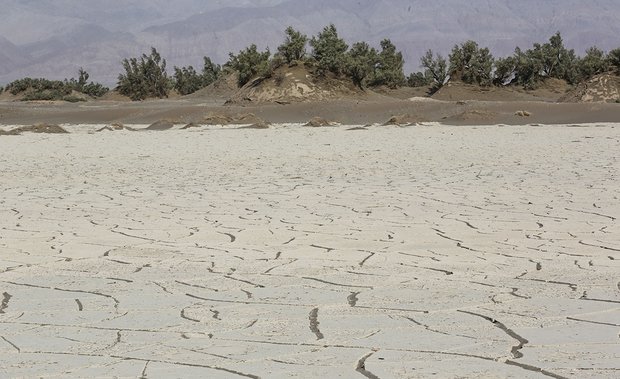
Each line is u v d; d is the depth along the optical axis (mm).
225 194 14609
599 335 5500
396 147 27609
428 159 22203
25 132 40656
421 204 12883
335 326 5809
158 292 6988
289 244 9430
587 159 21250
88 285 7281
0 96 86250
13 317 6168
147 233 10312
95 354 5176
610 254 8609
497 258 8453
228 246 9320
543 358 4988
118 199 14055
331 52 65000
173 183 16719
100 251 9047
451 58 77875
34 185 16672
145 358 5082
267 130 40406
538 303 6441
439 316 6062
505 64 79000
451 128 40188
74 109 58469
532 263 8156
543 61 80375
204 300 6676
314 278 7535
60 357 5113
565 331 5609
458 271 7805
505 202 12961
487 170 18672
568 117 46406
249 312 6246
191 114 53500
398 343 5352
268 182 16688
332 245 9336
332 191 14891
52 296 6863
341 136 34781
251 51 71688
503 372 4730
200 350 5238
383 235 9992
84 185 16578
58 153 26734
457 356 5062
